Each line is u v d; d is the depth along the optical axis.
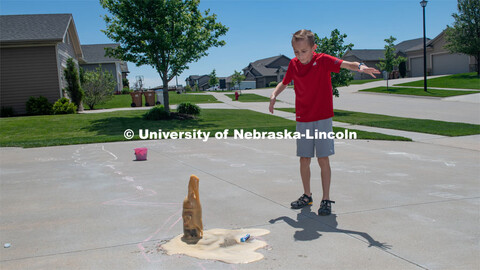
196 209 3.12
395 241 3.04
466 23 34.97
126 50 15.19
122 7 14.55
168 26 15.66
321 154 3.83
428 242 3.01
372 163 6.66
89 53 41.47
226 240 3.11
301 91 3.87
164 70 15.84
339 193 4.60
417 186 4.93
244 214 3.81
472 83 30.80
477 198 4.32
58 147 8.94
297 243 3.02
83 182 5.34
